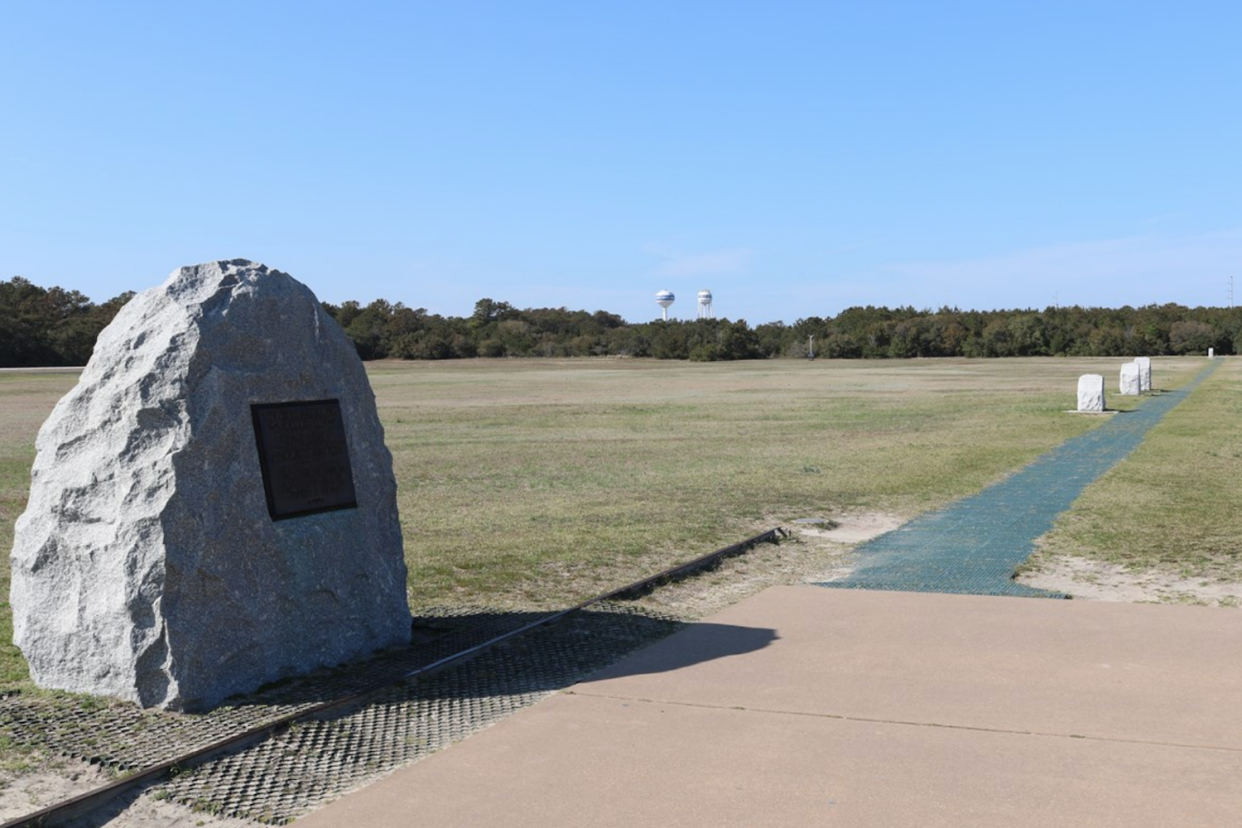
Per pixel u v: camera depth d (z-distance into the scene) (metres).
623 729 6.40
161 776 5.83
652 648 8.22
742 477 19.89
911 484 18.47
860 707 6.72
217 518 7.20
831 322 145.00
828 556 12.23
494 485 19.28
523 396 52.72
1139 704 6.66
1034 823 5.00
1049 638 8.25
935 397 47.53
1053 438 26.88
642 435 30.17
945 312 144.12
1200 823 4.97
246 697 7.20
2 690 7.39
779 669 7.58
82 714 6.87
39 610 7.44
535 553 12.37
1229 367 79.69
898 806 5.22
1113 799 5.25
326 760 6.09
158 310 7.50
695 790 5.48
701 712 6.68
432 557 12.18
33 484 7.57
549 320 154.75
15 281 115.81
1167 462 20.84
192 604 7.01
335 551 8.05
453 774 5.75
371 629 8.30
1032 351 122.06
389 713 6.85
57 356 101.06
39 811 5.25
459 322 145.75
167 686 6.92
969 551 12.20
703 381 69.56
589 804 5.34
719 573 11.27
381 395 53.75
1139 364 48.94
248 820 5.33
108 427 7.28
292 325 7.95
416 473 21.28
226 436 7.32
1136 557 11.51
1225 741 6.00
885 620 8.93
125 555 7.00
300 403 7.92
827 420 34.94
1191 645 7.97
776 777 5.62
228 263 7.86
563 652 8.20
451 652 8.27
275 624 7.54
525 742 6.21
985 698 6.84
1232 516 14.09
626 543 12.97
